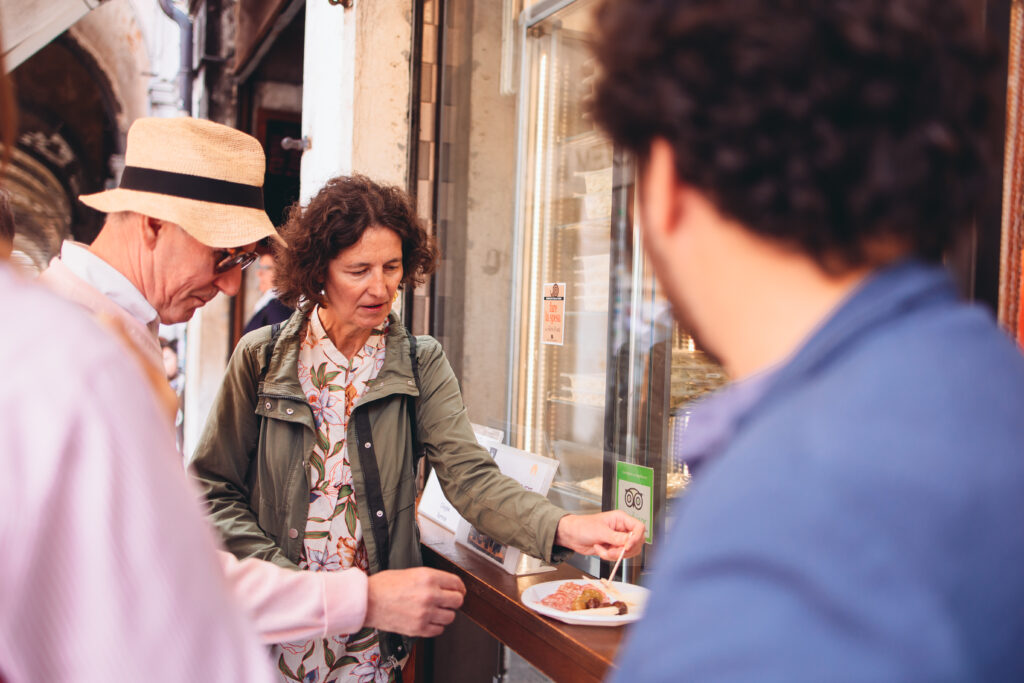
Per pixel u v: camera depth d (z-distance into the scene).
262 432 1.57
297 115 7.18
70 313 0.47
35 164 9.67
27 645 0.42
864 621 0.31
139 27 9.02
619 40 0.44
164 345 7.60
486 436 1.95
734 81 0.39
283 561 1.44
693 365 1.84
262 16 5.46
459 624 2.29
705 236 0.44
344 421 1.61
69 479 0.43
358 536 1.59
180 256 1.26
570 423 2.26
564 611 1.34
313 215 1.51
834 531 0.33
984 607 0.32
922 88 0.38
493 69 2.66
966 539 0.33
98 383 0.45
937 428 0.35
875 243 0.41
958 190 0.40
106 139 9.85
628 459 1.93
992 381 0.37
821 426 0.36
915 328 0.39
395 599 1.21
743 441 0.40
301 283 1.53
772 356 0.43
